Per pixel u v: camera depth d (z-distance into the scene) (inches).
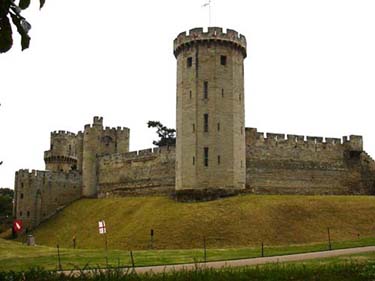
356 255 1027.3
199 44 2220.7
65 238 2433.6
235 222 1873.8
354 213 1932.8
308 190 2551.7
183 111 2219.5
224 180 2129.7
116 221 2319.1
